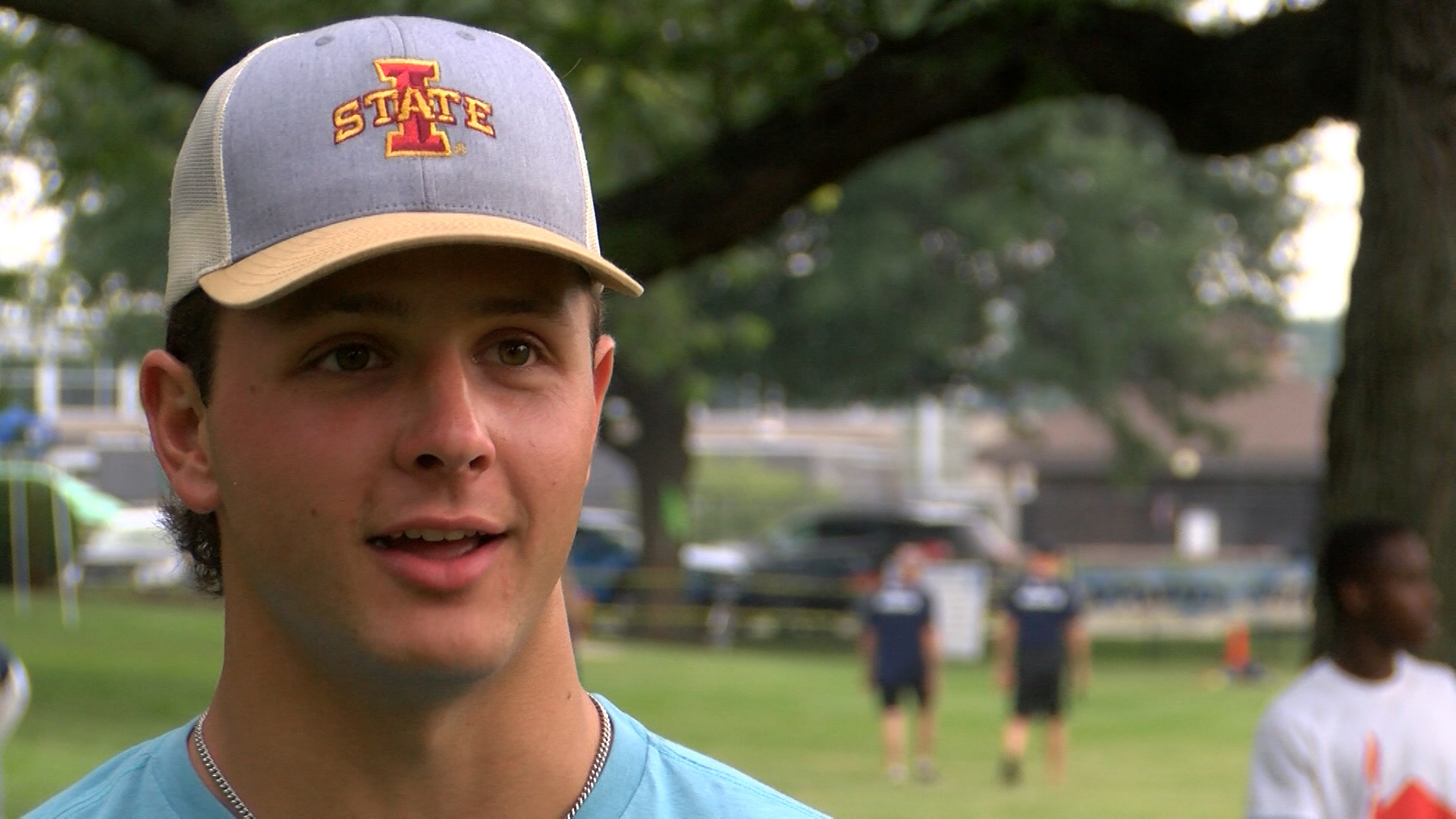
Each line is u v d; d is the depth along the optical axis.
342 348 1.33
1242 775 11.88
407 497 1.30
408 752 1.41
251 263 1.35
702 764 1.56
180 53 6.55
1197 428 27.09
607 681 16.52
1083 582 27.39
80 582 24.67
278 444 1.32
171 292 1.45
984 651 24.25
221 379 1.38
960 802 10.18
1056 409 41.81
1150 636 26.58
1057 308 25.19
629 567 26.84
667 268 6.97
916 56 6.47
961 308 24.70
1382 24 4.31
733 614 25.11
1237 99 5.59
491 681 1.43
